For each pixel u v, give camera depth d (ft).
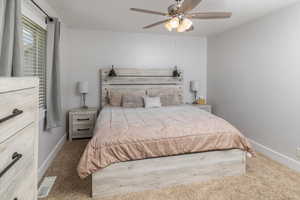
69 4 7.81
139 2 7.57
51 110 7.59
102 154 5.36
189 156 6.21
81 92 11.24
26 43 6.28
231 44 11.27
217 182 6.29
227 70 11.69
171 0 7.35
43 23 7.28
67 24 10.71
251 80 9.60
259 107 9.07
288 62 7.46
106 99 12.15
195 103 13.58
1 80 2.09
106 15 9.17
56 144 8.98
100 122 7.20
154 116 8.26
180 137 6.07
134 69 12.55
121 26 11.09
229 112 11.53
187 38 13.76
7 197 2.21
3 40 4.31
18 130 2.50
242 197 5.49
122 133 5.88
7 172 2.21
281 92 7.80
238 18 9.21
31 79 2.91
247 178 6.52
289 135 7.47
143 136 5.85
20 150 2.56
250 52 9.66
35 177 3.11
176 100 12.42
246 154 6.99
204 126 6.64
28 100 2.81
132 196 5.55
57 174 6.84
